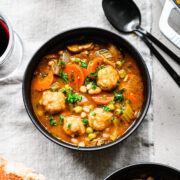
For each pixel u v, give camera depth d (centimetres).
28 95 64
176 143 67
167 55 69
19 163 66
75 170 67
